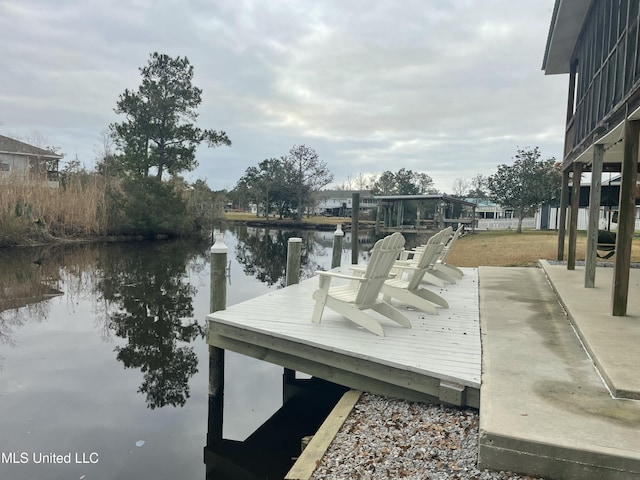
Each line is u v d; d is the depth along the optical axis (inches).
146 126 975.6
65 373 196.1
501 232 917.2
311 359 142.6
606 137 202.2
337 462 94.1
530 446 79.4
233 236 1069.8
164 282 421.1
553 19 291.7
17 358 213.8
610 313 166.4
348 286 188.4
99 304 328.2
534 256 442.6
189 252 688.4
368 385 131.6
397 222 1109.7
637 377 103.3
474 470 85.6
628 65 163.3
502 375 112.8
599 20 235.5
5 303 329.7
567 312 177.0
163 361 214.2
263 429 151.2
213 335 167.6
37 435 141.2
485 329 158.2
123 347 233.8
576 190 297.3
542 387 104.5
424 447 97.5
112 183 866.8
